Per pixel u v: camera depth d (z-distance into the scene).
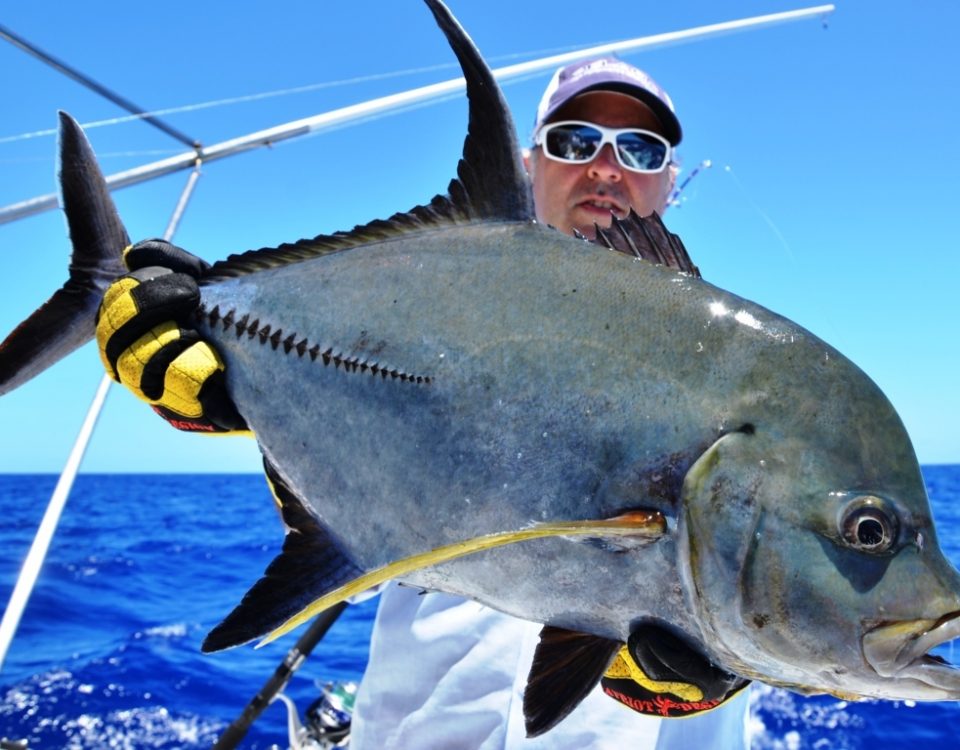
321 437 0.65
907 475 0.53
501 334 0.59
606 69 1.00
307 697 1.85
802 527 0.52
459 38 0.62
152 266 0.73
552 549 0.56
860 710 1.71
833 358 0.55
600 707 0.79
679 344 0.56
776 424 0.53
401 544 0.61
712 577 0.53
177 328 0.69
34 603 2.89
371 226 0.66
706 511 0.53
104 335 0.69
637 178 1.01
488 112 0.63
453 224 0.64
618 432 0.55
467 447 0.59
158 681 1.96
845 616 0.51
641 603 0.55
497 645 0.83
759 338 0.55
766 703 1.76
